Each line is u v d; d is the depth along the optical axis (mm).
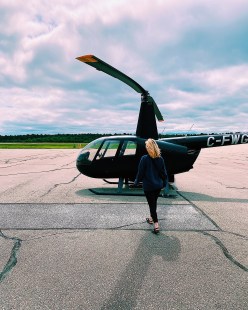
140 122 8258
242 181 10945
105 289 2936
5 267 3432
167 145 8109
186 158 8289
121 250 3943
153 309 2609
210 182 10625
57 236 4496
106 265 3482
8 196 7551
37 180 10711
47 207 6348
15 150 40531
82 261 3594
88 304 2684
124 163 7949
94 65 6117
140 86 7531
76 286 2992
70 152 34906
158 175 4582
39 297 2795
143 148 7938
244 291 2908
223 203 6895
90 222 5242
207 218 5551
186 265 3482
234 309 2613
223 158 25391
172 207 6441
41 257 3713
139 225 5070
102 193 7930
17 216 5613
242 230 4828
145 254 3809
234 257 3729
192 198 7488
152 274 3254
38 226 4992
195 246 4098
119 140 8070
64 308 2625
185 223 5203
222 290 2922
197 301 2730
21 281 3098
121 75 6758
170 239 4379
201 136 8688
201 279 3145
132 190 8500
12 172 13461
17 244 4160
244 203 6906
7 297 2795
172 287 2979
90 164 8070
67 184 9766
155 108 8656
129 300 2746
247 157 26812
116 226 5012
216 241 4301
